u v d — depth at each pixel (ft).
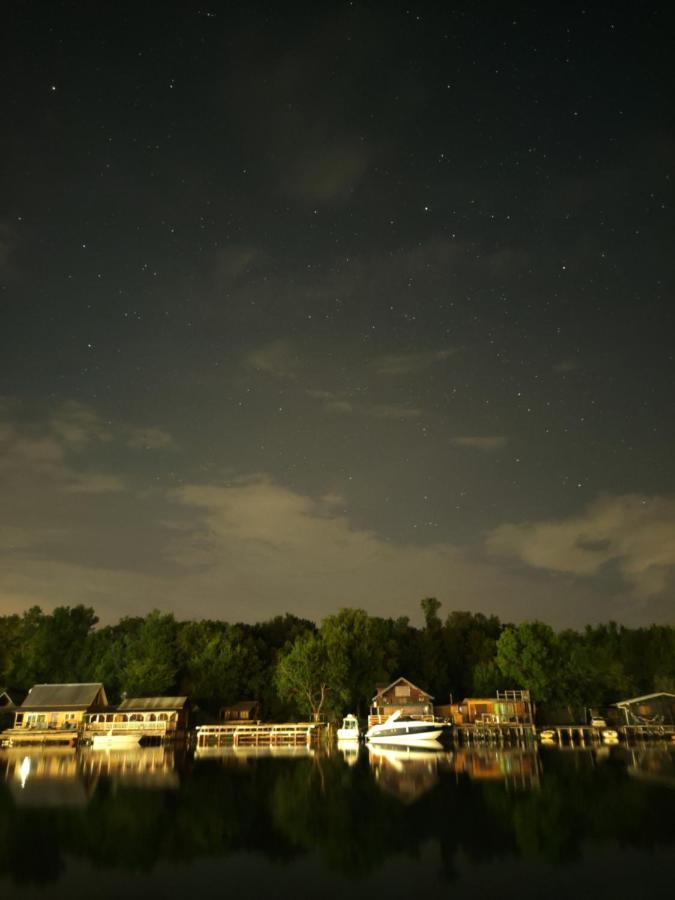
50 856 68.49
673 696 245.65
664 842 70.85
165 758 181.37
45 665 295.89
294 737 267.80
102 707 258.16
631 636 325.21
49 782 124.88
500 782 119.34
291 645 317.63
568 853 67.41
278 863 65.46
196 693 291.79
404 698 271.69
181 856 68.49
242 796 106.83
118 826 83.10
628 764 146.92
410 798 103.09
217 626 330.54
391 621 349.82
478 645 335.47
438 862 65.21
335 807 95.96
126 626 392.27
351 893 56.13
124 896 55.67
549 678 262.06
